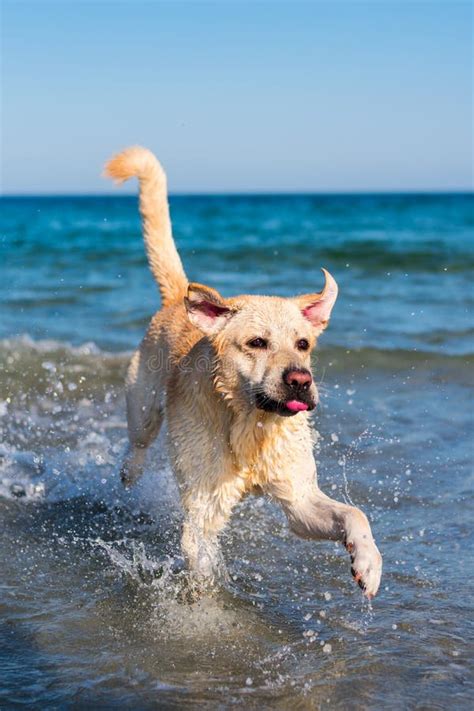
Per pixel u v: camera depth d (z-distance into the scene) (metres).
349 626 4.12
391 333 11.38
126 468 6.11
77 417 8.11
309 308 4.77
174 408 4.72
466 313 12.91
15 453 7.02
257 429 4.35
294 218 46.72
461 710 3.36
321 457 6.71
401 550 5.00
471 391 8.62
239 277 17.27
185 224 40.53
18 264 20.47
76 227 37.31
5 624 4.12
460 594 4.41
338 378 9.26
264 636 4.05
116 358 10.47
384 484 6.12
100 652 3.87
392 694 3.49
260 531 5.46
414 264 19.55
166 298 6.15
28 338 11.55
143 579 4.75
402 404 8.21
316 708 3.41
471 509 5.58
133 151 6.25
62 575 4.79
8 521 5.70
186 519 4.57
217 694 3.51
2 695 3.47
